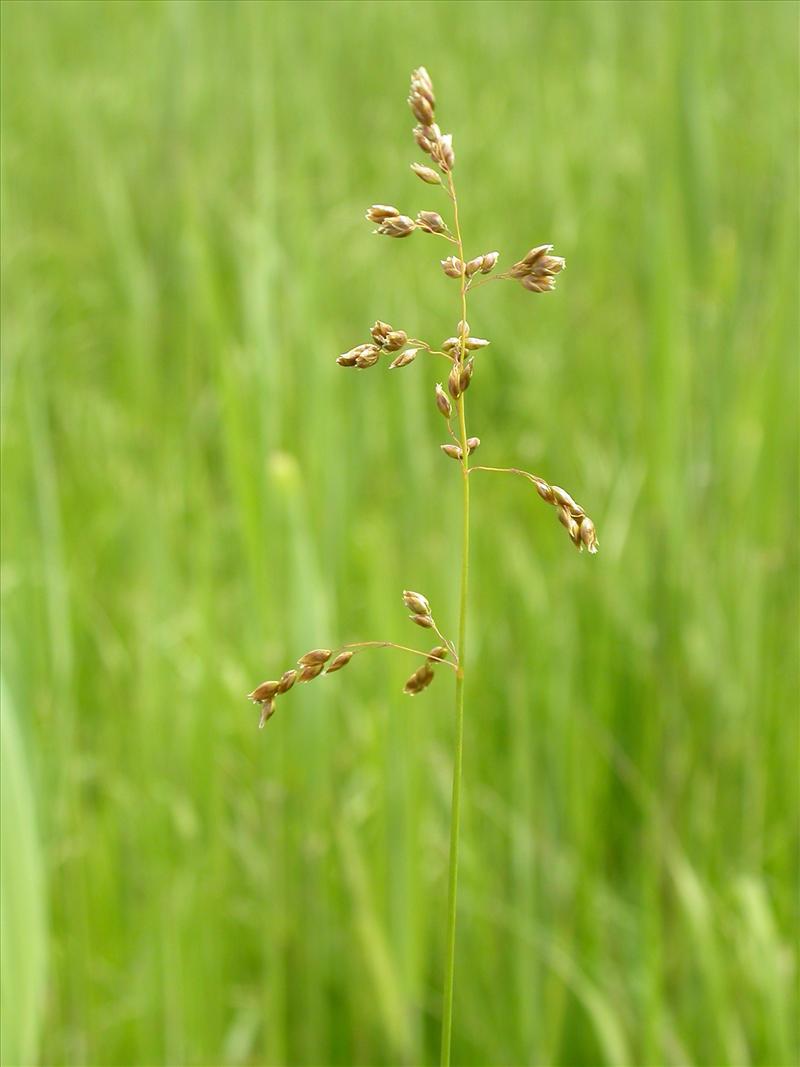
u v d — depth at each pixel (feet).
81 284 2.88
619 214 2.83
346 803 1.76
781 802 1.86
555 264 0.81
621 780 1.91
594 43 3.45
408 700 1.50
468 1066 1.63
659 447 1.86
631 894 1.79
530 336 2.73
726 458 1.92
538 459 2.31
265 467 1.53
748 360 2.04
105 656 1.89
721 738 1.83
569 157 3.13
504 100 3.60
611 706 1.92
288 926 1.64
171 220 2.39
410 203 2.91
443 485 2.15
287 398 1.77
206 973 1.59
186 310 2.14
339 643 1.82
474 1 4.18
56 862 1.58
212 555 2.10
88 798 1.88
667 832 1.73
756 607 1.87
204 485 2.04
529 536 2.26
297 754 1.55
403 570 1.88
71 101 3.61
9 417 2.00
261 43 1.90
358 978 1.64
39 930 1.21
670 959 1.69
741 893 1.53
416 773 1.49
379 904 1.55
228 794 1.85
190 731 1.70
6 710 1.19
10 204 3.04
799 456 2.02
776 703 1.92
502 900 1.74
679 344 1.83
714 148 1.83
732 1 3.03
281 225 2.03
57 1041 1.57
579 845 1.73
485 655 1.93
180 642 1.91
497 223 2.97
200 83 2.82
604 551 1.98
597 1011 1.49
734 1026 1.55
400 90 3.64
